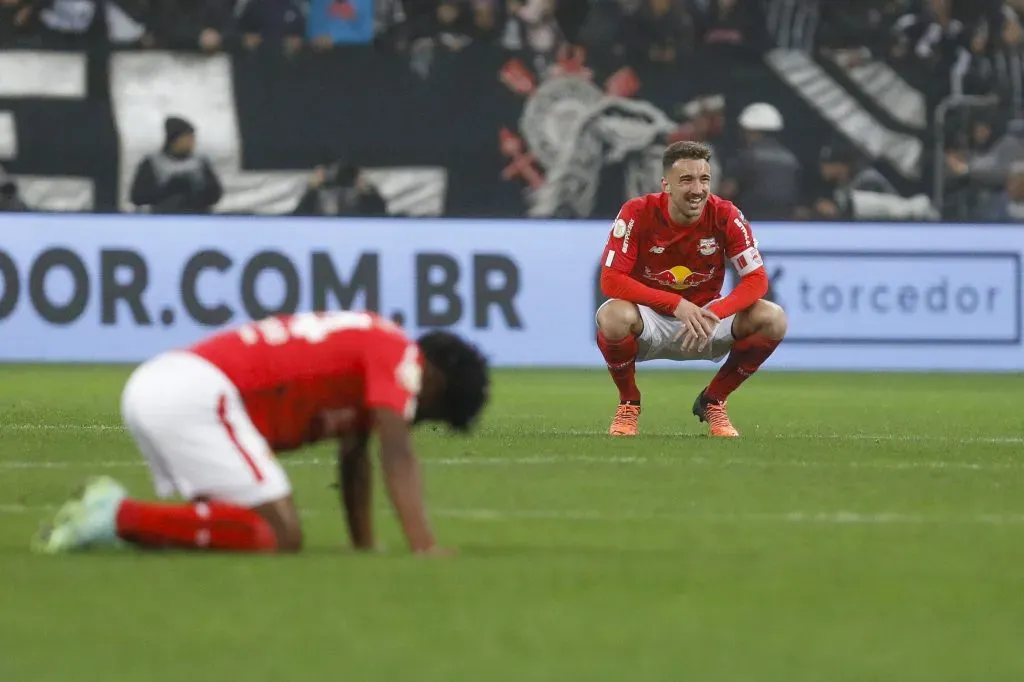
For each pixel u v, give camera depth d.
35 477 30.05
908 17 74.88
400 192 72.25
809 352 69.81
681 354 39.94
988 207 74.88
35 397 51.34
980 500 27.83
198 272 66.88
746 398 56.09
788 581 19.59
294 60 71.56
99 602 17.77
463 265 68.44
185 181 70.75
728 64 73.69
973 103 74.94
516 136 72.56
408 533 20.25
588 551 21.83
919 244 70.31
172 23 71.31
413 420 20.91
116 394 52.75
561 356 69.06
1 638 16.19
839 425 45.00
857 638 16.52
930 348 70.31
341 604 17.78
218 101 71.31
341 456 21.59
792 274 69.75
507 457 33.84
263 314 67.25
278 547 20.48
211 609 17.47
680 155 38.41
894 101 74.50
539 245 69.00
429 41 73.12
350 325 20.58
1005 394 58.62
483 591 18.61
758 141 73.12
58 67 70.44
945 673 15.07
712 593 18.75
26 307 65.88
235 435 20.30
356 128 71.94
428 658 15.46
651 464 32.72
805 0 74.38
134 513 20.23
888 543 22.84
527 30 73.31
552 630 16.70
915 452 36.22
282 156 71.62
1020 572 20.44
